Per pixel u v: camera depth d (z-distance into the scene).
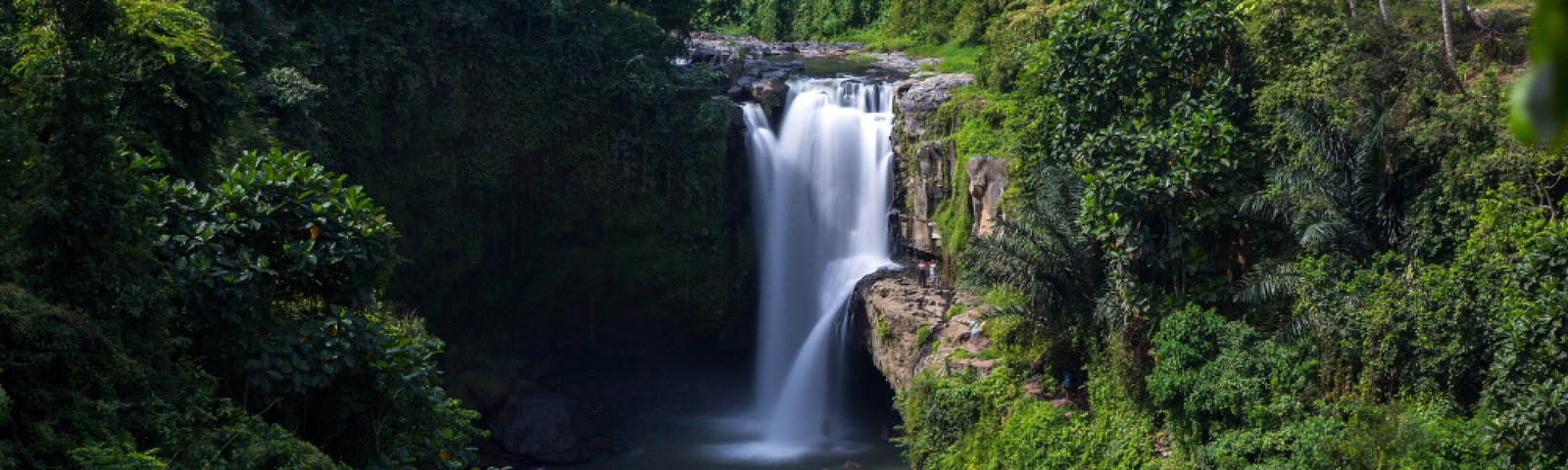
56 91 12.42
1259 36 23.61
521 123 38.03
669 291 40.59
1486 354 17.14
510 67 37.53
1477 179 18.16
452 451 16.48
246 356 14.27
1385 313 18.06
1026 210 24.45
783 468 32.97
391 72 34.41
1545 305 16.06
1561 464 15.42
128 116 15.25
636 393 41.88
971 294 32.34
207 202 14.24
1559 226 16.34
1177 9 23.56
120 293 12.26
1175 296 22.69
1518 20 22.00
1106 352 23.94
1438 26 22.56
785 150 41.38
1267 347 20.22
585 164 39.38
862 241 39.97
